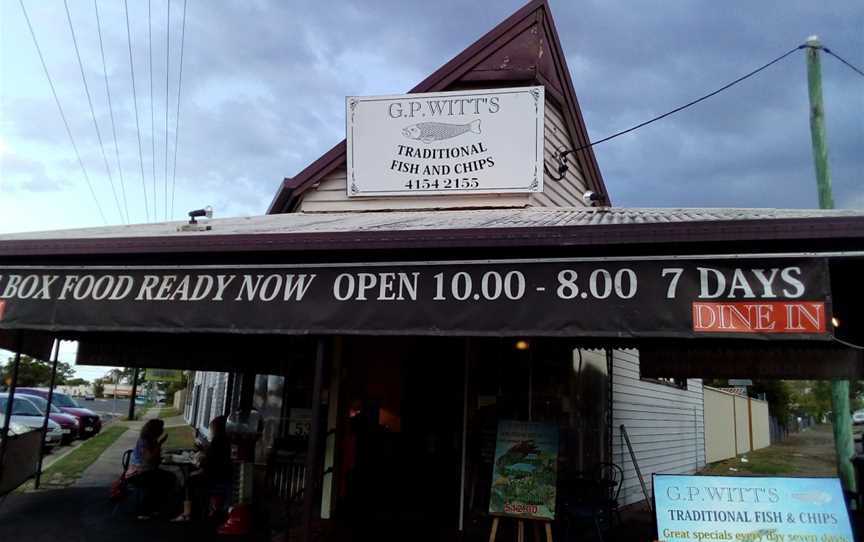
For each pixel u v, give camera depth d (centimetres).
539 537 742
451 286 524
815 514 546
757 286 456
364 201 959
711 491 561
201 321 575
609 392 1058
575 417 966
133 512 867
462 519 816
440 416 902
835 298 638
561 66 1062
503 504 700
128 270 606
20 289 621
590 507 721
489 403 880
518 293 507
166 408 4709
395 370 966
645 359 1005
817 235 453
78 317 602
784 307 448
